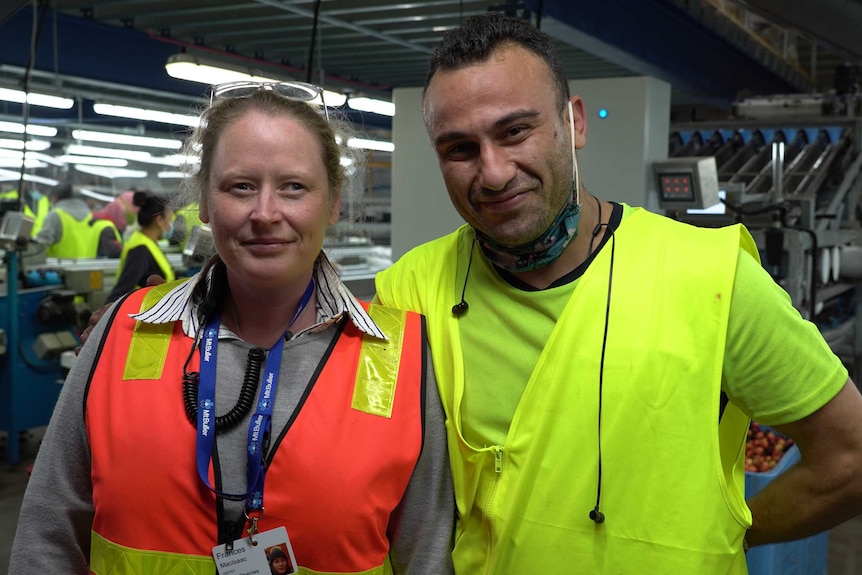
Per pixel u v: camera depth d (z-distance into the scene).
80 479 1.06
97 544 1.02
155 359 1.05
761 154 4.61
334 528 0.98
